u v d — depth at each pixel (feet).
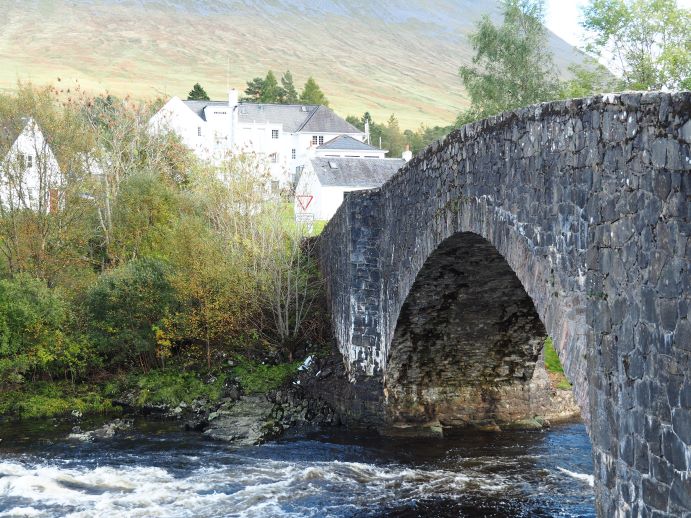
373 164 200.54
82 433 85.56
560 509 59.52
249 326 108.78
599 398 31.42
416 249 67.10
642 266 27.53
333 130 271.28
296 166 250.37
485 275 66.90
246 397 97.09
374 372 86.43
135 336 105.09
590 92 143.02
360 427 85.76
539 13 164.76
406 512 59.77
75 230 124.57
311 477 68.39
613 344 30.07
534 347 81.56
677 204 25.00
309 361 100.17
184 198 143.23
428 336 78.79
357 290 86.99
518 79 164.04
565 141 34.71
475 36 166.09
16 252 114.83
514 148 41.60
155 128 198.90
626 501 29.17
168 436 84.28
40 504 61.57
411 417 84.64
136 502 62.23
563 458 72.95
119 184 143.95
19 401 98.27
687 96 24.32
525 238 40.01
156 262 111.04
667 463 26.18
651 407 27.17
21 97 126.62
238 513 59.77
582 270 33.04
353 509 60.39
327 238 110.52
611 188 30.01
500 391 86.07
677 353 25.29
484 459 73.41
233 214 118.73
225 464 73.10
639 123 27.55
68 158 125.49
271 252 108.99
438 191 58.70
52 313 103.45
